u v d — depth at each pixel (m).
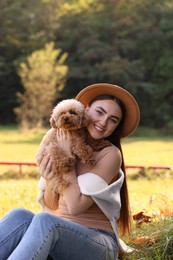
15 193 9.16
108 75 45.16
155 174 12.26
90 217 4.25
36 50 47.91
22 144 29.94
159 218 5.59
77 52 46.50
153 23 48.12
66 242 3.98
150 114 46.28
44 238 3.82
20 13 48.28
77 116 4.21
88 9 48.69
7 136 36.09
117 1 48.41
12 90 47.94
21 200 8.51
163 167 11.49
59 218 3.97
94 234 4.12
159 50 48.12
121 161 4.37
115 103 4.36
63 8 49.22
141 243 4.88
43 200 4.56
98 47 45.88
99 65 45.12
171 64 47.44
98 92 4.46
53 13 48.72
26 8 48.97
